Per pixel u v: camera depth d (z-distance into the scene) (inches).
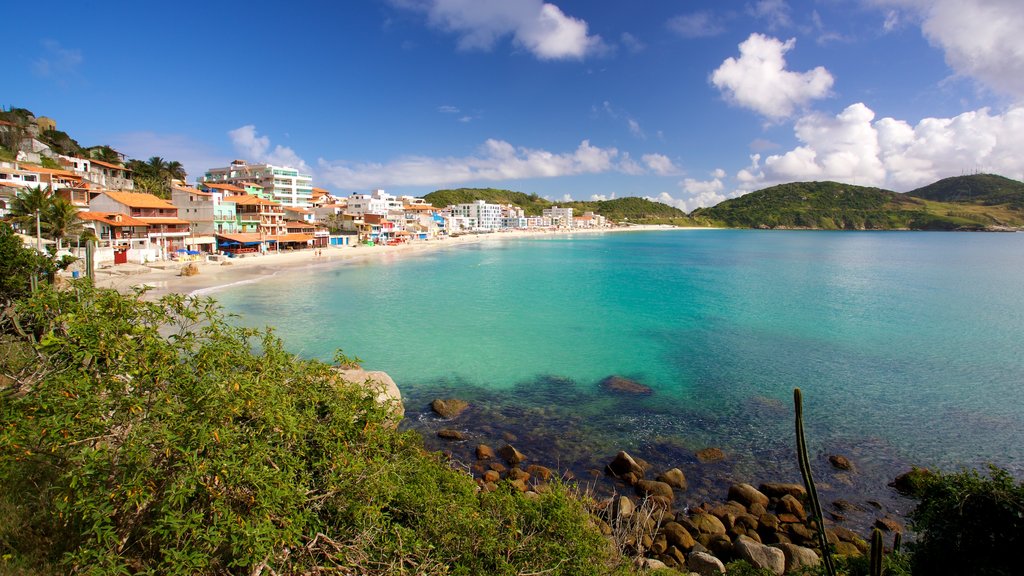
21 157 3430.1
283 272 2987.2
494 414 966.4
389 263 3860.7
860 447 842.2
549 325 1711.4
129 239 2706.7
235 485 266.5
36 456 294.4
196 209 3442.4
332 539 311.4
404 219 6510.8
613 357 1341.0
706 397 1059.3
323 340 1464.1
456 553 340.8
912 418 954.7
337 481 323.3
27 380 317.4
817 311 1990.7
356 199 6067.9
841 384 1138.7
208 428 265.1
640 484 703.7
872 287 2687.0
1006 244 6663.4
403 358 1306.6
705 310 2004.2
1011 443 856.3
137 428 261.9
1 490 295.9
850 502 687.7
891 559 371.6
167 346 298.8
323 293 2306.8
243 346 356.2
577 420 942.4
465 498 400.2
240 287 2390.5
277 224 4202.8
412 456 433.4
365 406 386.3
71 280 324.8
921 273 3361.2
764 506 666.2
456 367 1241.4
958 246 6304.1
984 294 2431.1
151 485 253.1
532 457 799.7
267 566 270.8
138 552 275.0
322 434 335.3
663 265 4045.3
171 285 2245.3
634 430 901.8
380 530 320.8
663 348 1434.5
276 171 5452.8
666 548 568.7
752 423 933.2
